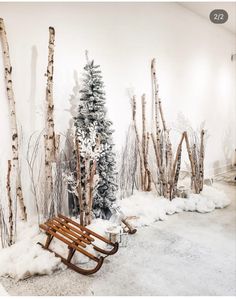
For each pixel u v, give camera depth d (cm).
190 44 428
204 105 476
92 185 245
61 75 272
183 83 424
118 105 332
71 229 219
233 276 203
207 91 479
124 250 237
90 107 252
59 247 218
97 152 245
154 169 390
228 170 564
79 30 283
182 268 212
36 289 184
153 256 228
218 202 348
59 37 268
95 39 299
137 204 322
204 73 465
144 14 350
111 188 270
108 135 266
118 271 206
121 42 327
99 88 259
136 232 273
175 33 398
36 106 254
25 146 249
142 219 289
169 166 343
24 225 243
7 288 185
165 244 249
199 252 236
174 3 390
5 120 233
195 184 366
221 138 535
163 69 387
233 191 422
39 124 257
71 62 279
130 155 353
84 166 257
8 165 217
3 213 235
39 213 263
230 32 518
